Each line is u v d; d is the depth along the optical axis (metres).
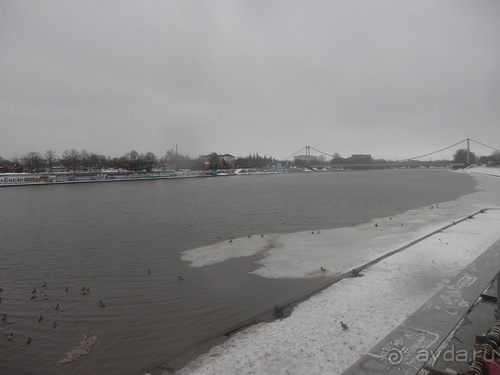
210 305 14.21
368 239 23.59
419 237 22.73
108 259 22.53
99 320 13.45
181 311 13.83
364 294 12.43
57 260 22.72
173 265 20.38
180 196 69.06
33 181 107.75
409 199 52.81
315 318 10.70
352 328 9.87
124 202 59.59
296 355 8.71
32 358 11.00
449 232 22.34
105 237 30.06
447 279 13.80
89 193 80.75
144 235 30.31
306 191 74.38
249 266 19.09
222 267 19.23
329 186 90.50
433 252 17.64
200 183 120.94
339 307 11.41
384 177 149.38
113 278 18.52
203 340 10.48
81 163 153.62
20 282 18.34
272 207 47.00
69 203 59.59
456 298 8.05
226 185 106.00
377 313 10.76
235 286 16.16
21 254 24.61
